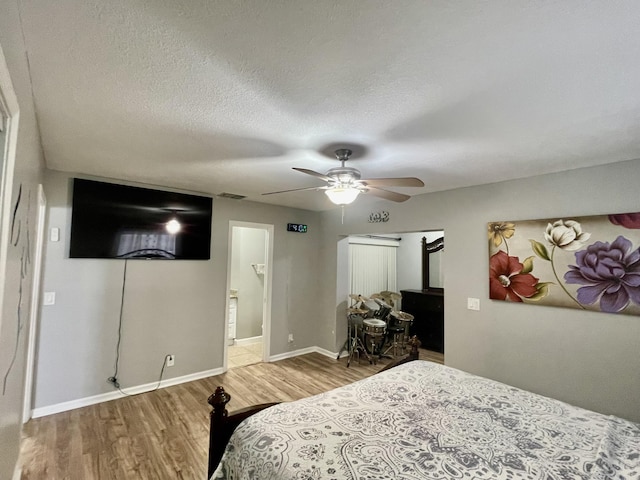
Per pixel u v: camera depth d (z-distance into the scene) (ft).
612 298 7.66
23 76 3.84
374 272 20.40
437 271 18.10
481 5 3.14
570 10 3.16
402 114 5.54
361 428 5.11
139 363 11.21
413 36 3.60
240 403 10.59
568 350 8.42
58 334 9.64
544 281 8.82
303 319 16.37
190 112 5.58
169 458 7.55
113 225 10.55
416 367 8.09
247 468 4.53
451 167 8.58
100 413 9.61
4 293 3.38
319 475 3.98
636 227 7.42
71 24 3.46
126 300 10.94
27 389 8.83
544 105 5.16
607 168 8.00
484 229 10.29
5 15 2.65
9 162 3.07
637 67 4.11
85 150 7.67
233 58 4.06
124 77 4.53
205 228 12.82
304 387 11.98
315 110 5.43
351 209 15.20
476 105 5.19
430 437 4.90
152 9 3.25
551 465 4.25
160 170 9.42
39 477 6.77
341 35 3.61
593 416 5.70
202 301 12.78
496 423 5.37
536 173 9.04
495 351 9.87
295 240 16.07
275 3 3.17
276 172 9.49
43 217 9.17
